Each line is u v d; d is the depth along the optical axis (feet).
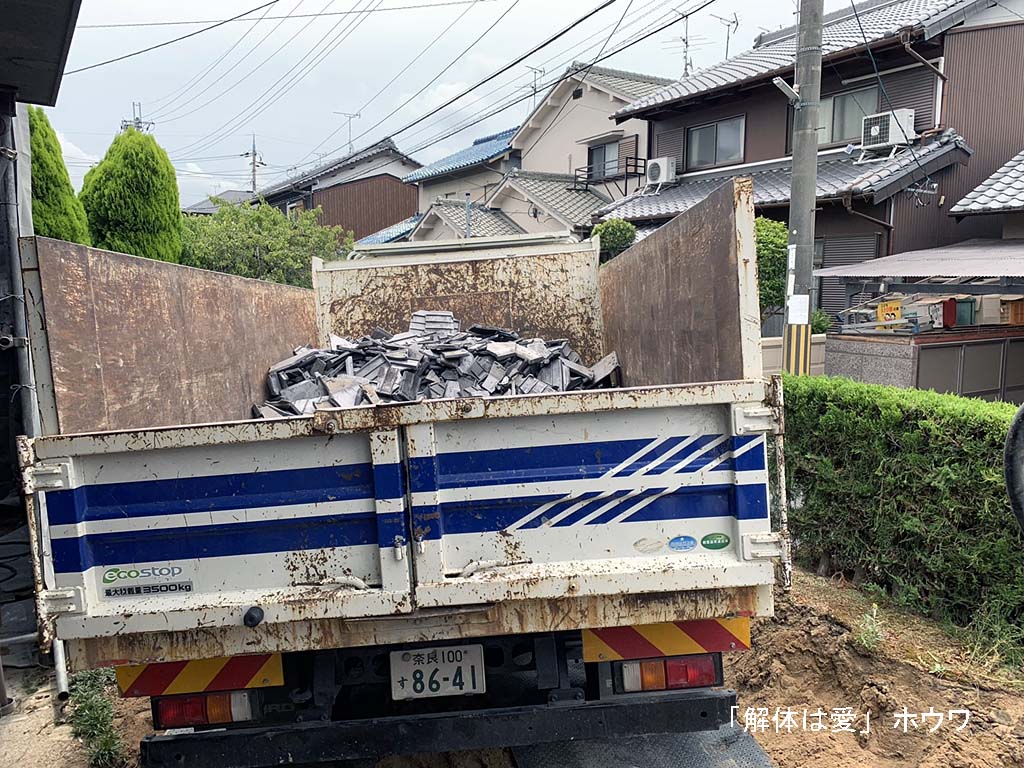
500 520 8.14
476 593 7.92
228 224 53.47
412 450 7.88
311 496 8.02
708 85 48.24
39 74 15.07
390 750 8.58
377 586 8.09
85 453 7.80
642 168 63.00
